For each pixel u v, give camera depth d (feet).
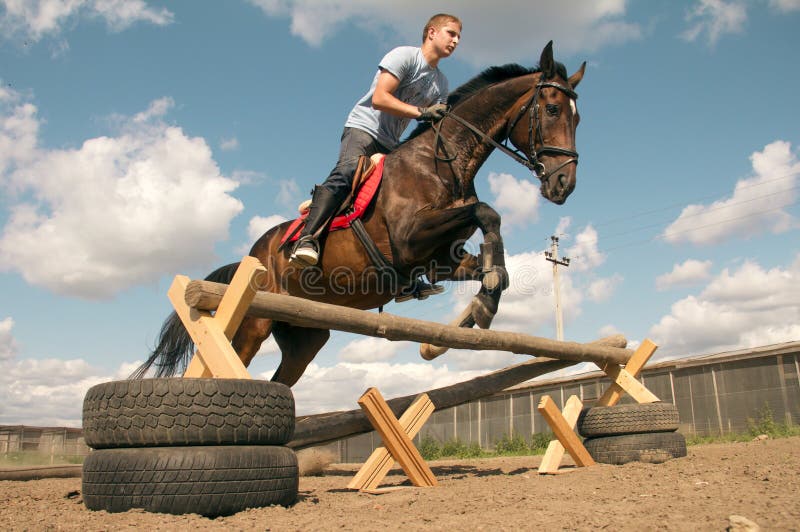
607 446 17.13
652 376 53.78
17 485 16.65
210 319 10.71
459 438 64.18
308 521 8.41
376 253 14.48
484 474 18.61
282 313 11.29
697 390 50.93
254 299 10.86
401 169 14.65
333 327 12.14
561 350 17.02
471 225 14.37
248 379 9.61
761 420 45.03
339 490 13.32
